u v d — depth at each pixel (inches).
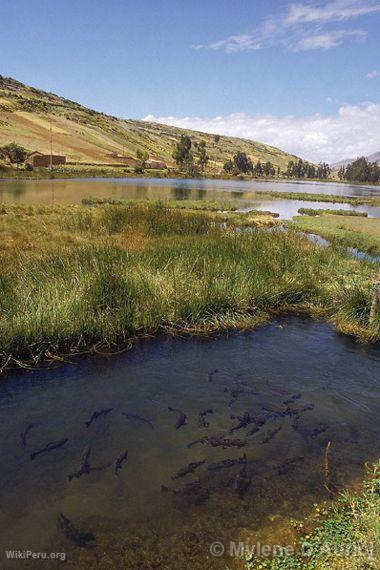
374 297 417.4
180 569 159.8
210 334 395.2
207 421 256.8
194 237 684.7
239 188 3403.1
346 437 245.1
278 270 521.7
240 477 209.2
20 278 408.2
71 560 163.0
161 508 189.2
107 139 7362.2
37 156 4249.5
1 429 243.1
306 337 398.6
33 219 947.3
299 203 2150.6
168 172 5718.5
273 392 293.9
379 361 350.6
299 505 192.1
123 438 238.7
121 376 311.6
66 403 273.1
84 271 423.2
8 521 180.2
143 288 413.1
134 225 808.3
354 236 948.6
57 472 210.4
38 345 330.0
